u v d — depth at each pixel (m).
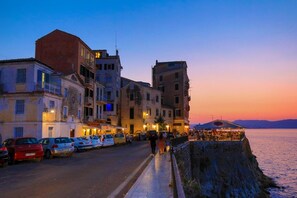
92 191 10.92
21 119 33.38
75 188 11.50
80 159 23.47
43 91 33.03
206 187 36.19
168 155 25.20
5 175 15.05
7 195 10.31
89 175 14.84
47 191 10.96
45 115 33.91
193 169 38.16
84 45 49.28
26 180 13.43
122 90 70.69
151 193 10.40
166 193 10.39
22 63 33.91
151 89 72.50
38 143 22.27
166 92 82.62
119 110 69.81
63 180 13.38
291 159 82.56
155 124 72.25
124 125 69.44
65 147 25.14
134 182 12.79
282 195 39.91
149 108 71.06
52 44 46.72
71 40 46.31
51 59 46.38
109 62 65.94
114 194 10.39
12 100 33.75
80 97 45.00
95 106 52.59
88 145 32.72
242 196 36.81
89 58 51.94
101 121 53.75
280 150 111.25
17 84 33.78
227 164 39.25
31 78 33.56
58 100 37.00
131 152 29.86
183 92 80.38
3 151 18.61
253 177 40.97
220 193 36.41
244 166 40.16
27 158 21.03
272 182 47.53
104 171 16.23
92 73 53.28
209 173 38.16
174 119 80.62
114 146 40.72
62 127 37.84
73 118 41.62
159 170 16.12
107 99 64.94
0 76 34.34
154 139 25.55
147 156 25.19
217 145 39.91
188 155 35.94
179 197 5.99
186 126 83.62
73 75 42.03
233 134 45.91
